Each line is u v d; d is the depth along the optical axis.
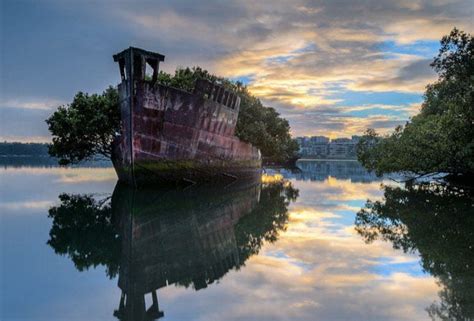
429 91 39.22
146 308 6.95
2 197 24.17
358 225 15.17
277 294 7.63
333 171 68.06
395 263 9.77
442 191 28.42
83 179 41.06
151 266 9.67
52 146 36.56
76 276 8.87
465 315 6.56
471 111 23.08
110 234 13.61
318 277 8.64
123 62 25.92
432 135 26.16
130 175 26.09
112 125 35.19
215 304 7.11
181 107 26.88
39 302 7.27
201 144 29.56
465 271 9.02
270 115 65.62
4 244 12.03
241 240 12.62
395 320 6.42
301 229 14.42
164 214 17.84
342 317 6.53
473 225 14.92
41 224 15.43
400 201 22.69
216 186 31.12
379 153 37.59
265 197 24.89
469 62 22.66
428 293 7.62
